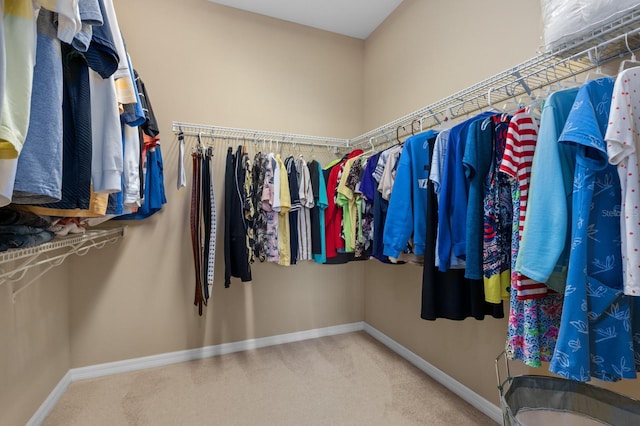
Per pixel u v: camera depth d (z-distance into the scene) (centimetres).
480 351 165
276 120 251
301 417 156
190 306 222
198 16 227
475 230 114
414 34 219
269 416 157
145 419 154
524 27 144
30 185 61
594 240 83
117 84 105
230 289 233
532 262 88
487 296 112
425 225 139
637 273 76
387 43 249
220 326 230
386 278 247
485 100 163
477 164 115
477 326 167
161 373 200
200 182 198
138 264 210
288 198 208
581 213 81
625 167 79
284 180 208
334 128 272
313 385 185
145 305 211
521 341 97
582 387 98
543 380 103
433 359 197
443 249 124
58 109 66
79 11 69
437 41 197
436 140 134
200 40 227
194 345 223
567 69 123
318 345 245
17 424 135
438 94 196
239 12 239
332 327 268
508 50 152
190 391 179
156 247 214
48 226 107
